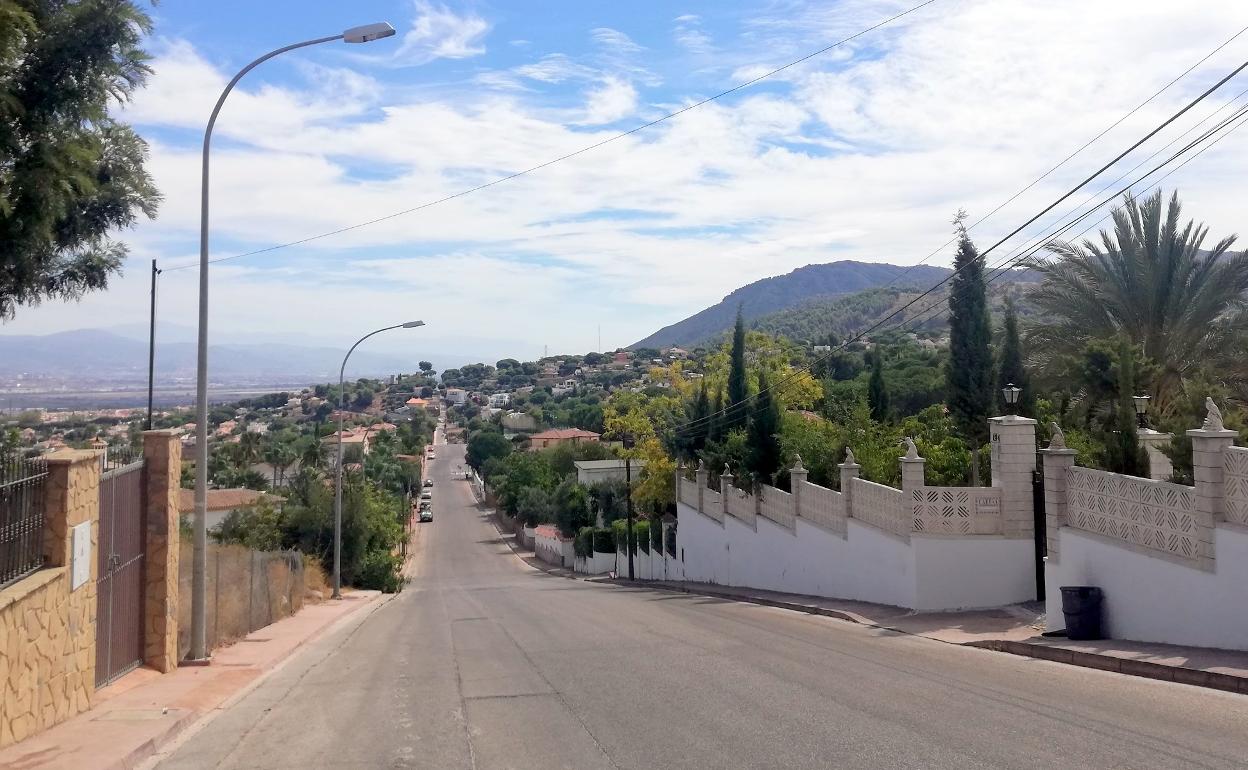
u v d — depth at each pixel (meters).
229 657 14.78
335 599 31.86
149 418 23.20
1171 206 23.09
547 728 8.84
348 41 13.48
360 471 51.75
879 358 34.38
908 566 17.84
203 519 13.98
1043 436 20.09
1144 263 23.20
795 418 30.34
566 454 92.19
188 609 16.33
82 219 11.45
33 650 8.76
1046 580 14.54
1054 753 7.03
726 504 32.28
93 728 9.14
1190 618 11.30
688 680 11.05
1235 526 10.59
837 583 21.86
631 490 52.69
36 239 10.20
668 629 17.02
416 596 37.41
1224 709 8.28
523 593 34.66
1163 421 17.84
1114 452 15.85
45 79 10.10
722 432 35.16
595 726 8.80
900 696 9.49
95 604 10.38
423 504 109.19
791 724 8.40
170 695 11.00
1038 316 26.05
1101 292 24.00
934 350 60.50
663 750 7.71
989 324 23.73
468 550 78.62
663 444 42.84
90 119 10.67
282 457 81.88
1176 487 11.66
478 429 150.25
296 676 13.27
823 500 23.03
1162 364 21.97
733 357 35.25
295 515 40.91
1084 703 8.80
